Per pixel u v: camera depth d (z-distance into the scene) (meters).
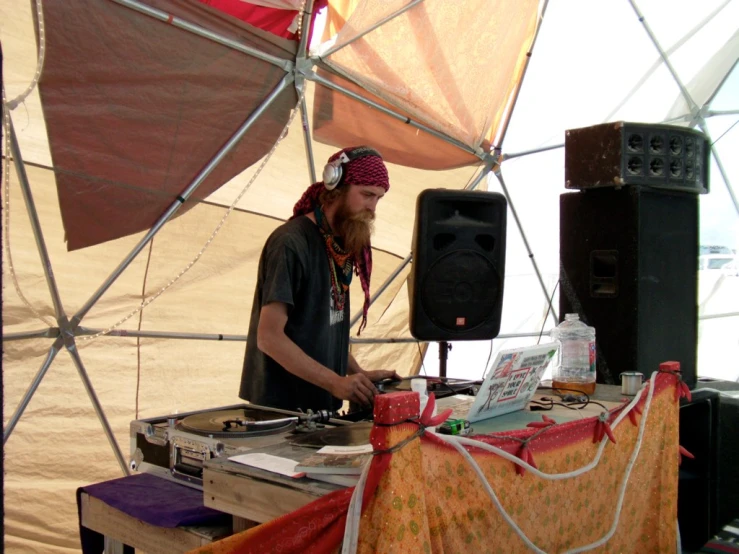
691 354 3.02
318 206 2.46
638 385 2.32
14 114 3.11
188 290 4.30
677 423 2.23
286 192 4.52
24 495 3.80
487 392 1.73
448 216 2.62
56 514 3.92
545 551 1.60
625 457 1.94
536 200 6.18
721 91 6.32
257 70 3.82
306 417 1.90
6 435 3.58
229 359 4.61
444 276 2.61
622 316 2.81
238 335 4.57
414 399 1.20
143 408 4.25
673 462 2.19
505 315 6.44
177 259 4.14
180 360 4.38
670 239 2.89
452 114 4.91
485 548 1.39
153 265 4.06
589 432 1.76
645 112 6.21
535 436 1.53
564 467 1.65
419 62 4.50
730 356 7.16
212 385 4.57
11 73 3.10
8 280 3.49
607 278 2.89
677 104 6.25
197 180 3.76
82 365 3.83
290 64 3.93
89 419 3.98
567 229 3.01
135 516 1.68
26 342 3.61
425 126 4.84
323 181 2.42
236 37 3.65
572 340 2.39
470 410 1.74
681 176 2.85
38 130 3.19
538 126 5.81
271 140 4.04
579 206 2.95
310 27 4.16
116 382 4.11
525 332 6.50
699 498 2.77
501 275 2.70
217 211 4.18
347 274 2.55
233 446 1.67
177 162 3.66
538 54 5.43
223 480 1.45
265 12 4.35
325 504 1.23
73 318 3.72
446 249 2.61
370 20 4.07
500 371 1.72
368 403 2.09
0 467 1.27
